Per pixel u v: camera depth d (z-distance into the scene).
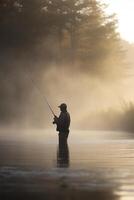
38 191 18.02
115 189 18.33
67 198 16.83
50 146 37.59
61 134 33.78
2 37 96.25
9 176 21.28
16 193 17.67
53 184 19.31
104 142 40.81
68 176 21.25
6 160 27.41
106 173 22.08
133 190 18.14
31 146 37.75
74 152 32.12
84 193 17.66
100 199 16.69
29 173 22.19
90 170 23.08
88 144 38.94
